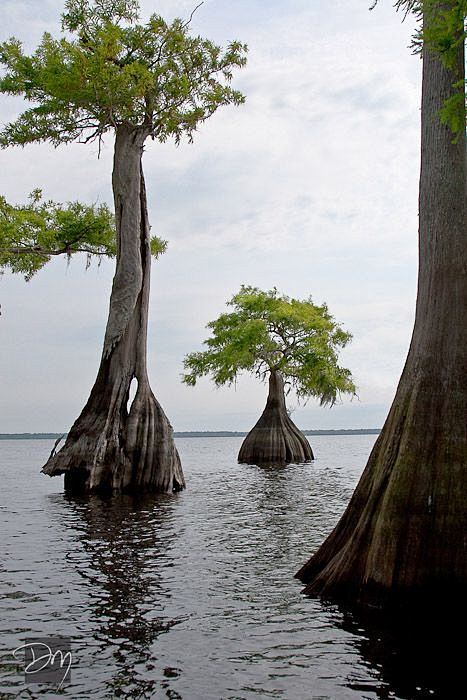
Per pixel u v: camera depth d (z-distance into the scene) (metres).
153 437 22.94
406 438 8.28
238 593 9.15
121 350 23.28
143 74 22.73
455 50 7.86
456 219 8.76
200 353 44.84
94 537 13.87
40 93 25.09
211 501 20.58
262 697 5.81
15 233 26.89
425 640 7.17
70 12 24.33
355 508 9.29
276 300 44.34
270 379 42.09
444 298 8.55
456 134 8.91
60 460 22.23
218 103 25.98
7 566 10.97
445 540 7.75
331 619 7.88
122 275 23.86
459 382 8.27
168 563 11.23
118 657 6.75
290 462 40.34
